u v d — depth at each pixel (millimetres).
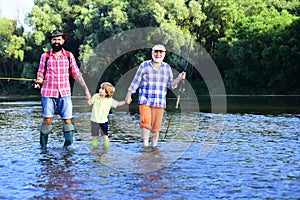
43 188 5578
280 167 6766
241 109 21078
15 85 59500
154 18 45125
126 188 5566
